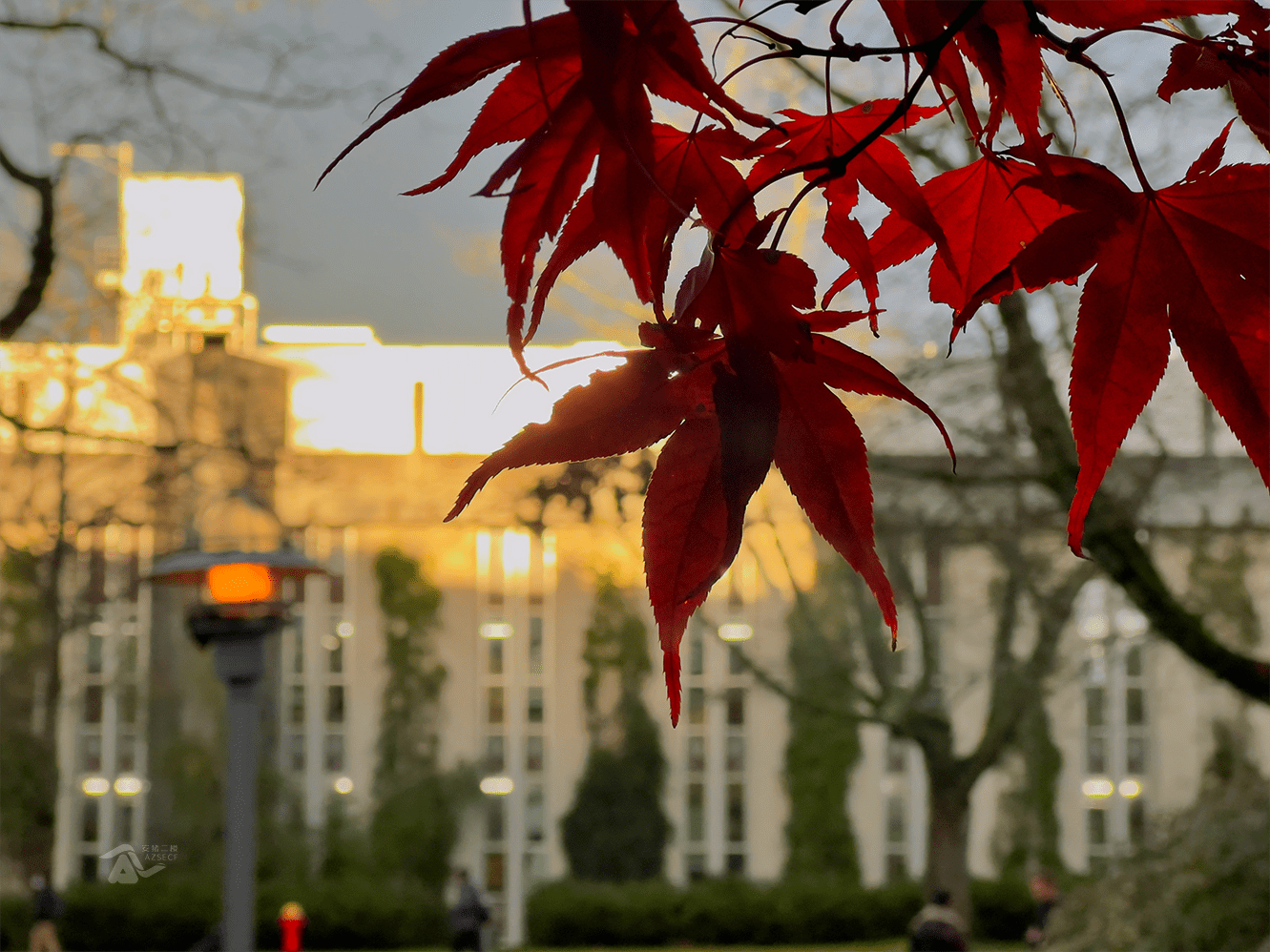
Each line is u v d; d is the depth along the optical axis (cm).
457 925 2227
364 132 58
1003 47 62
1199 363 62
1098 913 996
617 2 54
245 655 614
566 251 60
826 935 3175
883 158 66
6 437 1661
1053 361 873
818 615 3136
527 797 3600
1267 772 3378
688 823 3512
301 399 3556
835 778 3403
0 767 2889
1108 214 62
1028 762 3375
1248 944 883
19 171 891
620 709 3553
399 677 3591
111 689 3216
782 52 60
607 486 812
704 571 57
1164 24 63
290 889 3169
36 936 2030
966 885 1866
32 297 937
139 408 1459
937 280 72
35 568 2328
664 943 3164
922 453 1135
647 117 57
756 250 59
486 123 59
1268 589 2781
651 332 58
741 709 3522
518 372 58
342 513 3597
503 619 3694
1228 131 64
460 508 56
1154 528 1173
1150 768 3431
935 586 3034
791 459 59
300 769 3569
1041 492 1399
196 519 647
